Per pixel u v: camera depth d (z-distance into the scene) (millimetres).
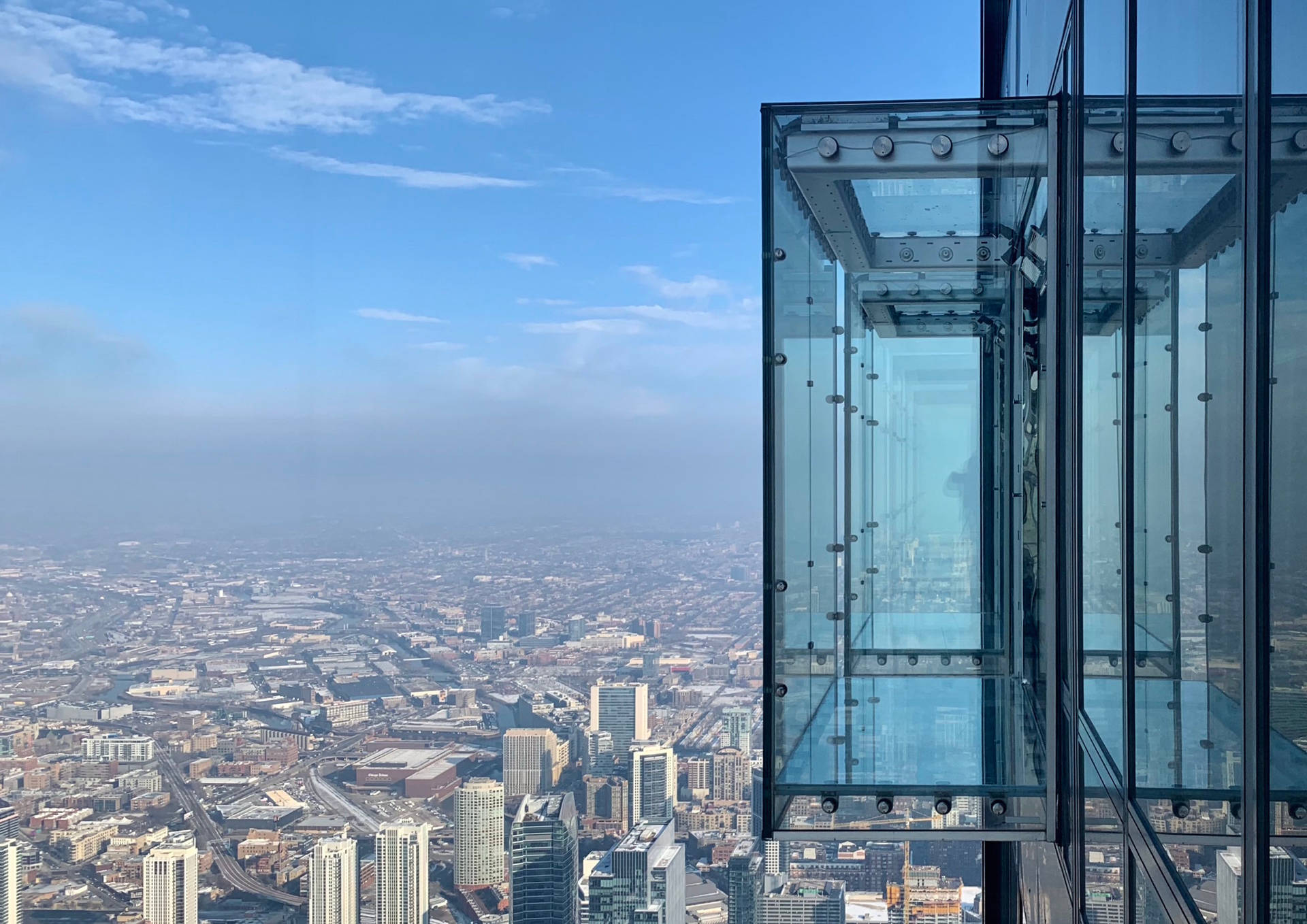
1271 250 1266
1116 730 2590
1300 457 1153
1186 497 1795
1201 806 1675
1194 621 1732
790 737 3824
